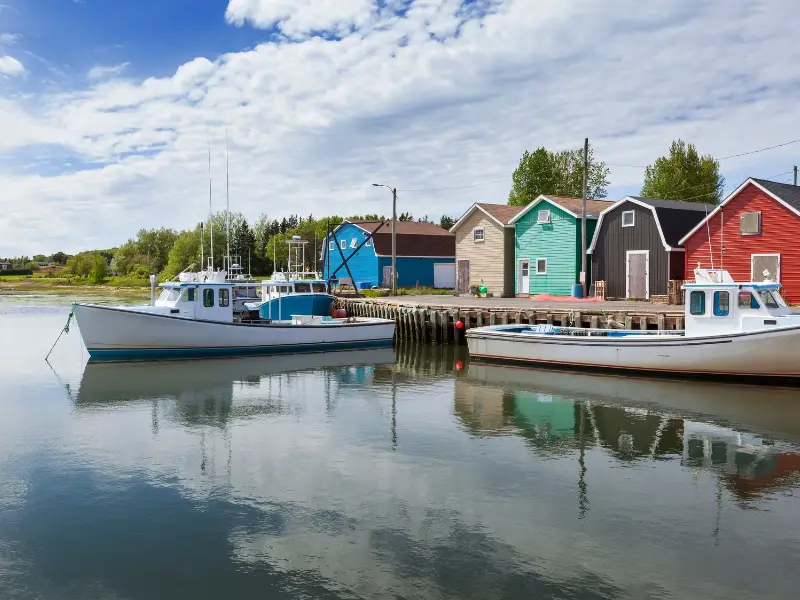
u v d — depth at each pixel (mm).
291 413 13711
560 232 31688
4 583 6590
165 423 12922
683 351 15891
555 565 6824
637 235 28484
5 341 27125
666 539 7422
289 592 6379
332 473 9750
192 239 79125
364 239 48156
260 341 22500
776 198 23328
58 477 9711
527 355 18969
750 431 11797
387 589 6395
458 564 6879
